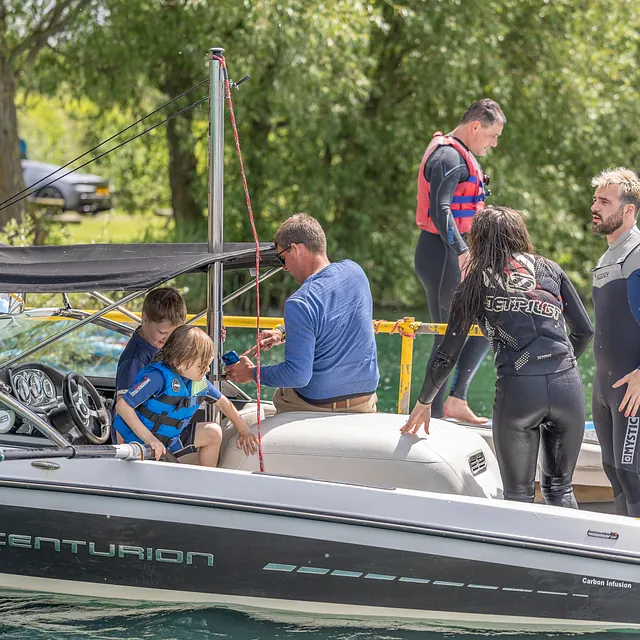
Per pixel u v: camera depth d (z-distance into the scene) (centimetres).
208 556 1605
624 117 6500
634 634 1598
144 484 1605
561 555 1577
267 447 1728
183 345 1652
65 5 6009
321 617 1631
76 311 2216
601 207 1792
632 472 1794
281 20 5409
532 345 1653
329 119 6019
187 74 6462
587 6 6425
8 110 6075
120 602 1670
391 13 6216
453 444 1748
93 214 8825
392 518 1578
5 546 1647
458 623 1614
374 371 1831
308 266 1798
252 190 6397
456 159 2392
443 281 2467
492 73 6191
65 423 1841
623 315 1780
